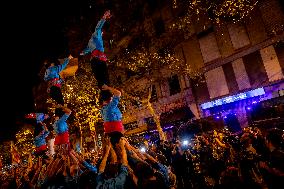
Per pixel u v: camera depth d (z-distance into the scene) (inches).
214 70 865.5
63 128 231.0
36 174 274.7
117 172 164.6
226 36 826.2
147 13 1100.5
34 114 305.1
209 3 863.1
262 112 598.9
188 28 940.6
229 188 259.4
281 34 699.4
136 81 1147.3
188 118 913.5
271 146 182.4
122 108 1182.9
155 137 1004.6
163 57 1040.2
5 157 957.2
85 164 230.7
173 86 1017.5
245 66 783.7
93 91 982.4
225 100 837.8
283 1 692.7
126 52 1189.7
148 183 144.5
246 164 256.1
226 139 384.2
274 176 175.9
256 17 748.6
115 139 174.4
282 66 702.5
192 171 436.5
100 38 187.9
